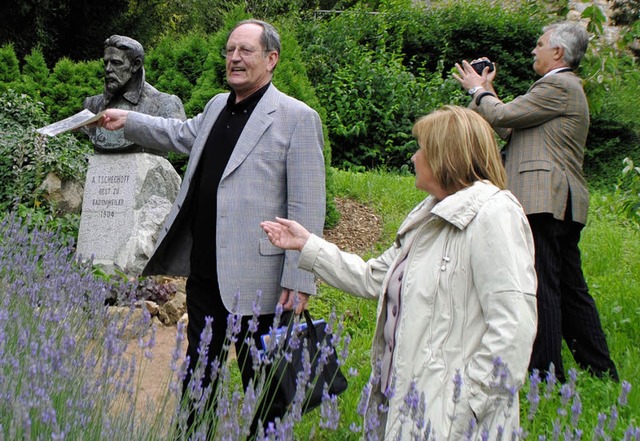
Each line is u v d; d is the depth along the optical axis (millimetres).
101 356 2936
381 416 2471
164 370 4375
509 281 2186
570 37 4332
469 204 2312
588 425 3584
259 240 3156
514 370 2133
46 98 10828
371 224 8234
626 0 16172
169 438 2266
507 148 4484
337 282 2789
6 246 4488
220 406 2189
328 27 16766
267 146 3195
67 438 2174
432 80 15070
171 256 3479
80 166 7660
